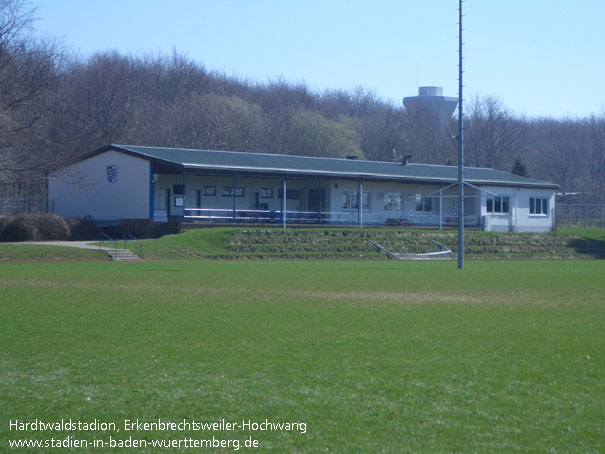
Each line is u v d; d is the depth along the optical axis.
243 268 33.75
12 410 9.18
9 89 43.00
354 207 57.62
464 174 62.94
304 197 58.12
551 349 12.99
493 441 8.08
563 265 41.12
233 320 16.22
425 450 7.82
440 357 12.23
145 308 18.12
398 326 15.55
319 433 8.34
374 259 45.97
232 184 54.50
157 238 46.03
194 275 28.84
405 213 60.38
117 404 9.44
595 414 9.01
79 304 18.80
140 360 11.88
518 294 22.70
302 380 10.61
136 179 49.44
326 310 18.11
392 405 9.38
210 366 11.48
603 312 18.20
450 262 43.44
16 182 44.94
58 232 46.66
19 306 18.28
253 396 9.77
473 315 17.44
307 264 38.16
